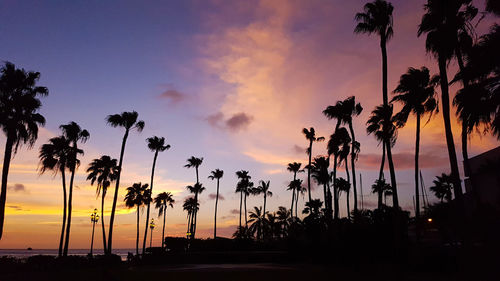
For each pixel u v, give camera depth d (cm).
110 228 3638
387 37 2781
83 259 3097
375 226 2625
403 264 2355
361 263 2530
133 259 3828
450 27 1981
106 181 5609
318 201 5691
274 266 3125
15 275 2291
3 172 2544
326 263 3178
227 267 3061
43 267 2700
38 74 2802
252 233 7231
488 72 1454
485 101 1468
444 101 1981
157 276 2222
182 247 4741
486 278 1627
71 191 4034
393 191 2569
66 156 4075
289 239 3934
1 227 2461
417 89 2958
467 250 1764
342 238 2945
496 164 2080
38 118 2759
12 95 2691
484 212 1859
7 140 2597
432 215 2508
